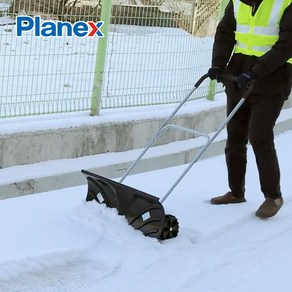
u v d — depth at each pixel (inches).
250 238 187.3
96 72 239.9
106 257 167.5
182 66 283.4
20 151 217.6
